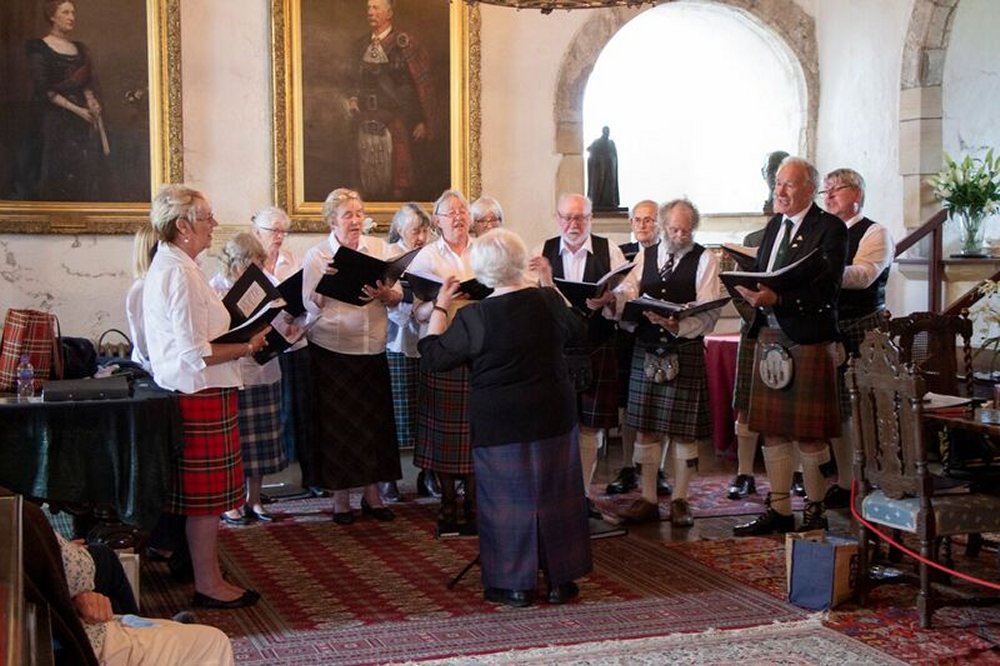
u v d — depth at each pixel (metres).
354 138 9.67
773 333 6.55
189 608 5.49
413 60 9.77
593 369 7.00
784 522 6.77
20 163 8.80
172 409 5.15
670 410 6.85
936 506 5.11
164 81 9.09
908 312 10.38
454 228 6.90
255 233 7.71
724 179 11.73
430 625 5.24
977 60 10.37
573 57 10.28
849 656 4.80
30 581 2.99
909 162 10.27
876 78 10.56
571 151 10.33
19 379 5.33
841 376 7.04
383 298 6.72
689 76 11.71
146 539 5.46
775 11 10.97
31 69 8.77
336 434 6.98
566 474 5.50
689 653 4.87
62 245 8.98
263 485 8.37
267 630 5.18
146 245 6.25
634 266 6.96
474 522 6.95
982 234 10.27
